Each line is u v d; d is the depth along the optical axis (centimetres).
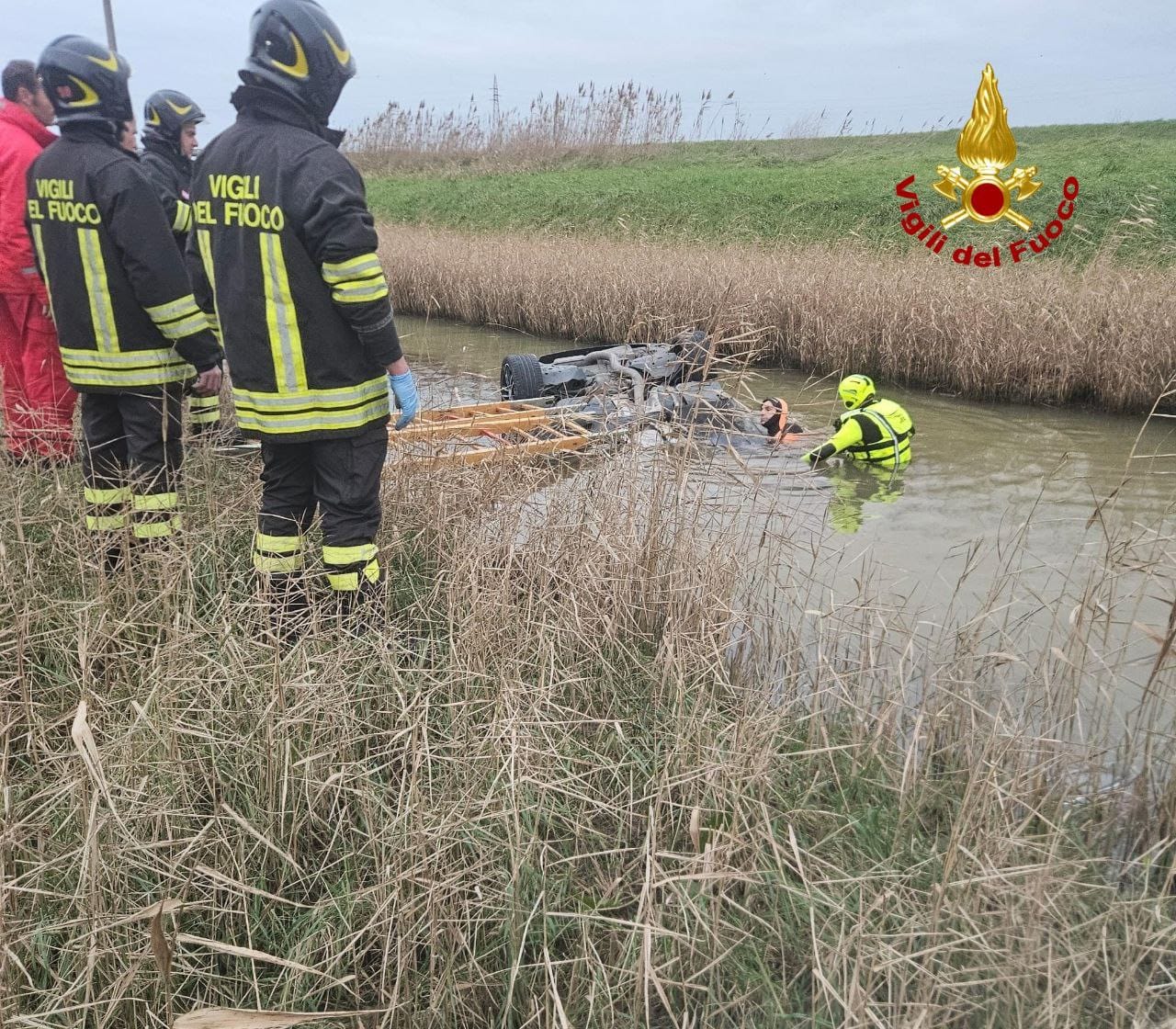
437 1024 221
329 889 247
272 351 325
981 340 946
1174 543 508
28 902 232
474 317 1445
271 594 330
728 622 355
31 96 460
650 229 1973
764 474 455
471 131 3250
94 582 347
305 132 320
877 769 311
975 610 436
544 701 300
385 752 285
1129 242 1364
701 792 279
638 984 220
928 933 221
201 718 280
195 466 468
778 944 244
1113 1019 223
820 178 2048
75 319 373
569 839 273
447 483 457
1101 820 297
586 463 487
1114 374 880
